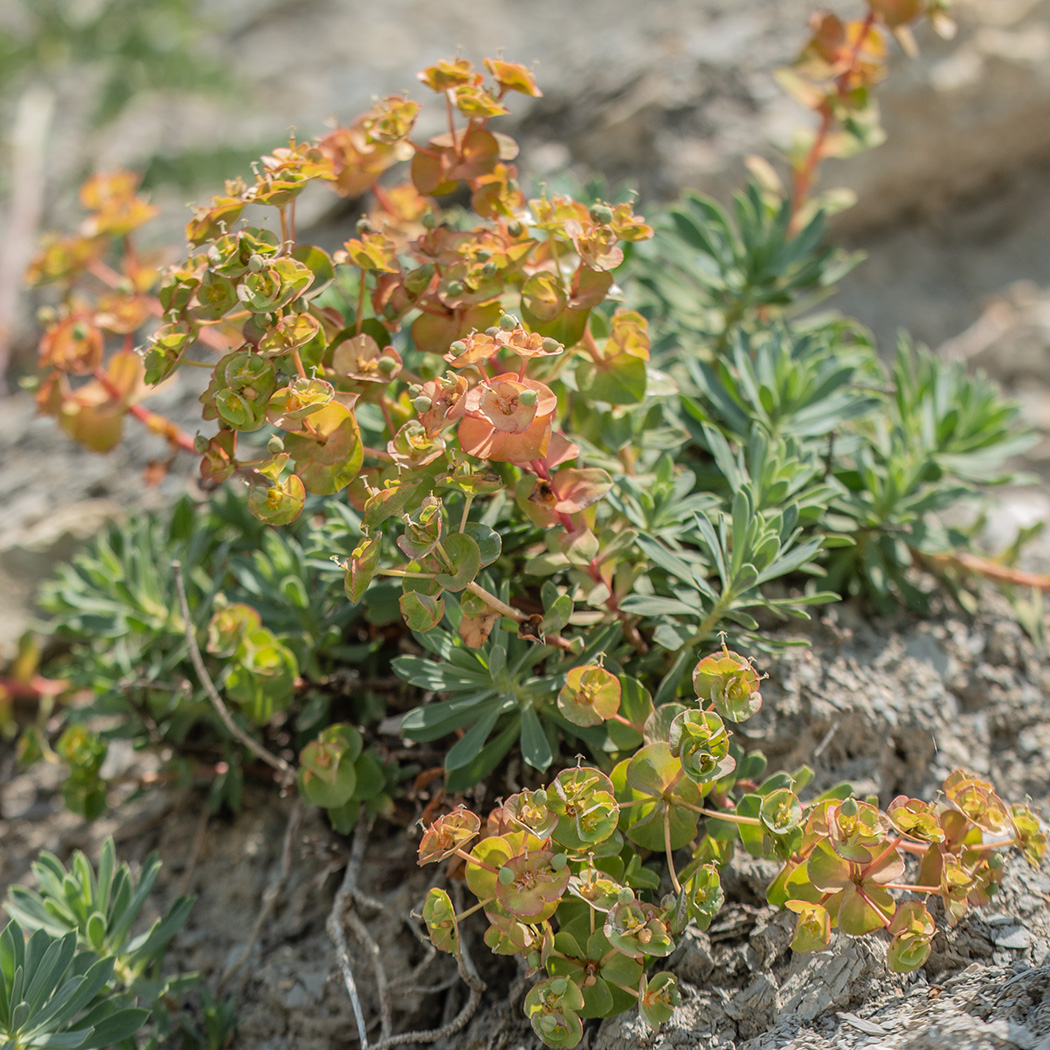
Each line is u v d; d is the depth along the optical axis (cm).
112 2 107
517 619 57
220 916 63
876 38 66
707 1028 57
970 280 87
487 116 59
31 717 69
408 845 61
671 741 55
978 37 87
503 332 55
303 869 62
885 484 63
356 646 62
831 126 69
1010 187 92
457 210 68
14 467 75
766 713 61
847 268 66
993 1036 54
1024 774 62
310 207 85
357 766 60
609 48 93
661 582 60
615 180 84
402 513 56
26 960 58
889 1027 56
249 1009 61
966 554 65
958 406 65
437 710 58
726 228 67
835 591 63
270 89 110
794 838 57
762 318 68
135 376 64
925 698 62
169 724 63
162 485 72
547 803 56
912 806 56
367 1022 60
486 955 60
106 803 64
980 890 56
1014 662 63
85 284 68
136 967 60
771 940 58
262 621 63
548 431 56
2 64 105
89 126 102
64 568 67
